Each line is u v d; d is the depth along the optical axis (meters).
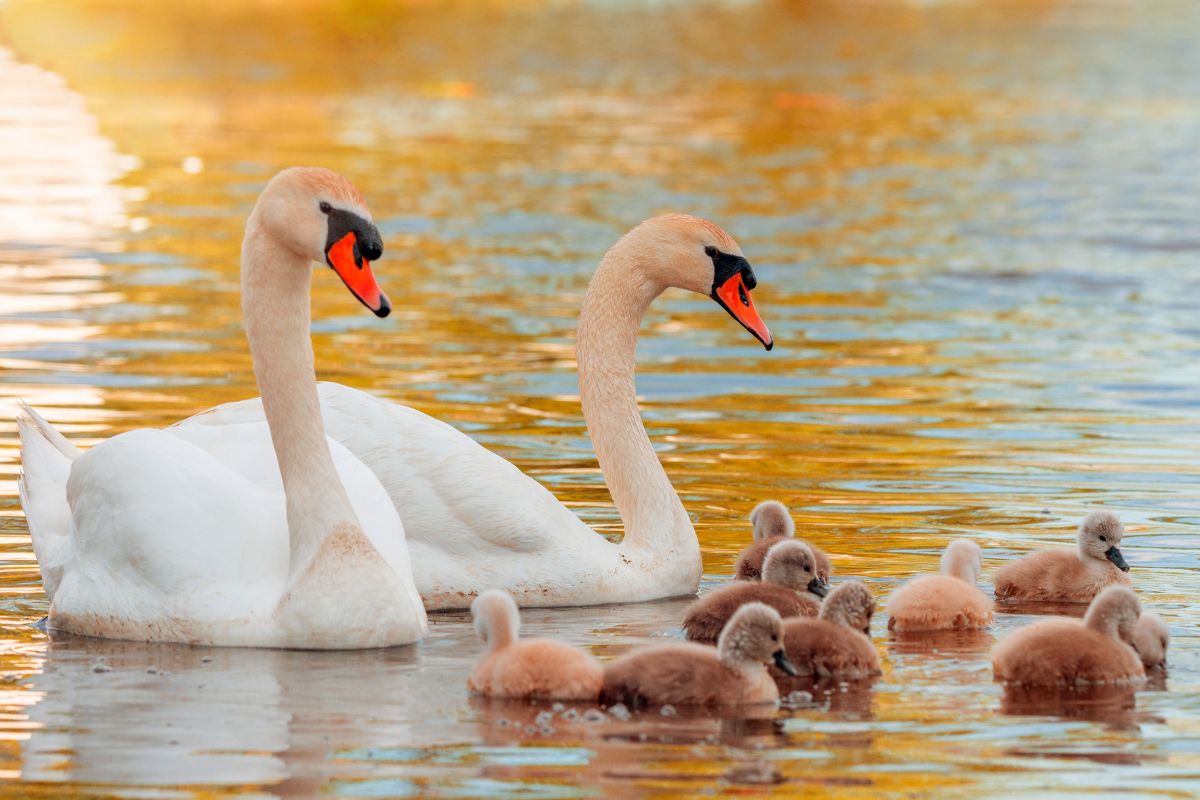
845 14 88.38
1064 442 17.95
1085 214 35.41
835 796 8.45
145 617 11.48
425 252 30.27
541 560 13.13
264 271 11.61
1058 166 42.84
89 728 9.53
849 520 14.93
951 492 15.93
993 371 21.70
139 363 21.06
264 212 11.60
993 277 28.56
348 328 23.98
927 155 44.78
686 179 39.69
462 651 11.40
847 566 13.48
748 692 9.99
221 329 23.25
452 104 53.88
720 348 23.22
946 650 11.41
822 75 63.94
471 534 13.11
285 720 9.68
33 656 11.14
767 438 18.16
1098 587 12.77
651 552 13.61
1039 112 54.38
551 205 35.47
